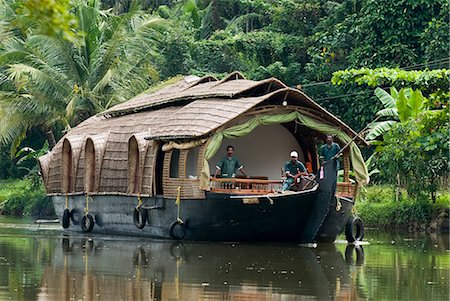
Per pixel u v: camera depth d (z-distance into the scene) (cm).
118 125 2502
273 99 2198
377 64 3428
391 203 2909
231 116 2070
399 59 3416
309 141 2405
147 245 2114
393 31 3434
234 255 1878
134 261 1759
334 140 2289
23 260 1775
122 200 2355
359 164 2236
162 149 2180
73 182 2589
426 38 3359
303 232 2080
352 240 2242
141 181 2250
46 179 2781
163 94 2539
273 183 2158
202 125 2088
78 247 2072
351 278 1538
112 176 2383
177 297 1310
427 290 1405
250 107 2080
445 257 1894
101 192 2416
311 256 1878
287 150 2423
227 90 2227
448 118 2638
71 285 1415
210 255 1875
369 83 2753
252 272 1596
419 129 2681
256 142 2405
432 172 2692
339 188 2219
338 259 1831
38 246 2106
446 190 2925
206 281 1475
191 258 1814
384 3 3434
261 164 2402
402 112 2725
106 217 2441
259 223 2059
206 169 2069
